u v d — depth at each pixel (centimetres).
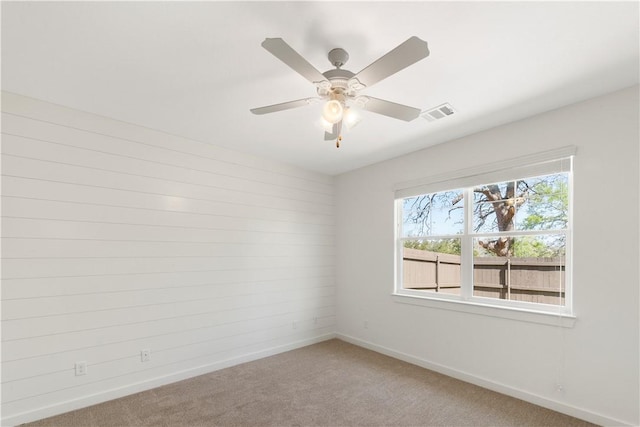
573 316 239
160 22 160
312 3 147
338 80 168
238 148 357
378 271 399
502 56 187
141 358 285
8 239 230
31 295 236
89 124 268
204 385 295
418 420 236
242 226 365
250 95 238
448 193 338
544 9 149
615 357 221
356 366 343
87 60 193
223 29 166
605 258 228
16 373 228
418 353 347
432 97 237
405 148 354
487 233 303
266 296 381
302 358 368
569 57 187
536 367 258
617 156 225
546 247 264
